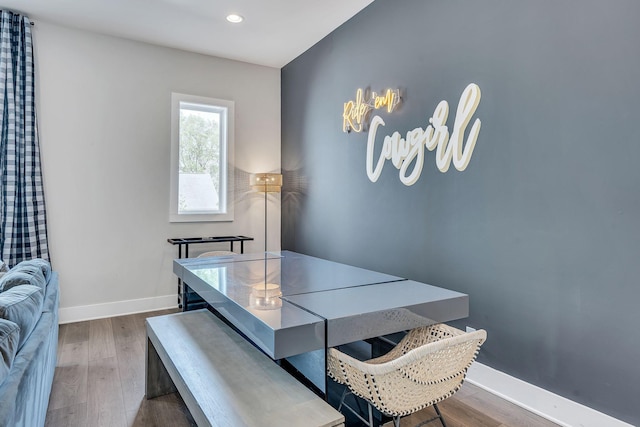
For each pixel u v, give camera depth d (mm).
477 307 2412
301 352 1298
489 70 2320
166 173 4121
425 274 2783
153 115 4043
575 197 1912
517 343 2186
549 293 2029
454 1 2537
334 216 3828
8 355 1162
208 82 4352
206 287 1916
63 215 3631
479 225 2391
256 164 4676
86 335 3277
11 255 3270
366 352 1809
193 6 3279
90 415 2027
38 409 1484
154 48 4043
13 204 3277
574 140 1913
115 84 3850
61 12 3355
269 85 4762
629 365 1725
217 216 4410
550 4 2008
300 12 3412
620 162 1745
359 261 3475
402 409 1356
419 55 2811
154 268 4074
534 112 2088
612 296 1780
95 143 3762
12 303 1462
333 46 3789
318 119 4070
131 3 3219
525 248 2137
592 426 1847
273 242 4816
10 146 3271
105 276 3840
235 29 3725
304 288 1841
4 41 3270
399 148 2996
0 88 3242
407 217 2934
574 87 1910
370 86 3311
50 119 3553
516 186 2180
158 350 1951
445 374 1418
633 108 1701
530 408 2107
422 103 2791
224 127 4473
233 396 1377
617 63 1750
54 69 3566
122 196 3902
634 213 1705
